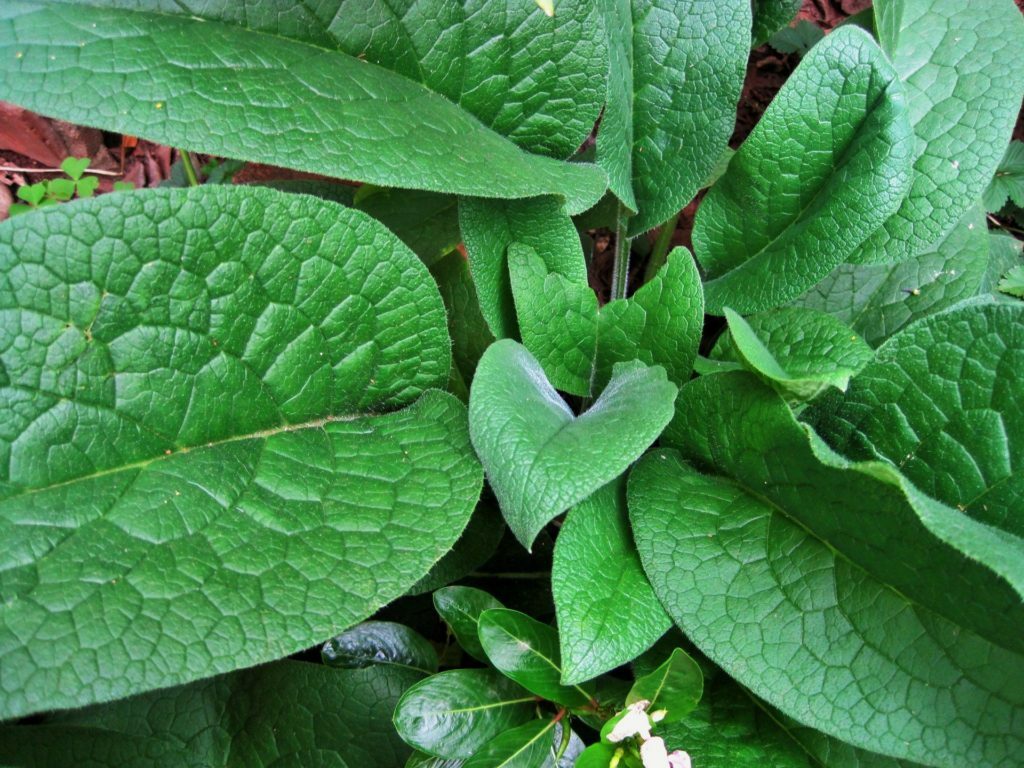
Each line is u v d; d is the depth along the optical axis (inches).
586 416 11.7
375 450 11.7
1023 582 8.3
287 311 11.1
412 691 11.0
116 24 10.3
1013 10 14.4
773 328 13.1
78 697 8.5
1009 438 10.8
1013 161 17.4
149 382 10.3
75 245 9.6
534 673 11.0
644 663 12.0
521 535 9.7
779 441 10.7
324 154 10.5
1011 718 9.8
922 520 8.7
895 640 10.3
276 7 11.3
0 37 9.7
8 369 9.4
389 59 12.1
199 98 10.2
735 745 11.2
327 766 11.8
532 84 12.8
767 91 19.6
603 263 19.5
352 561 10.3
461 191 11.0
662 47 14.0
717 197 14.4
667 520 11.5
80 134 19.4
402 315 11.9
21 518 9.3
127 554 9.5
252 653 9.3
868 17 16.4
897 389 11.5
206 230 10.2
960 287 14.4
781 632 10.6
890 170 12.5
